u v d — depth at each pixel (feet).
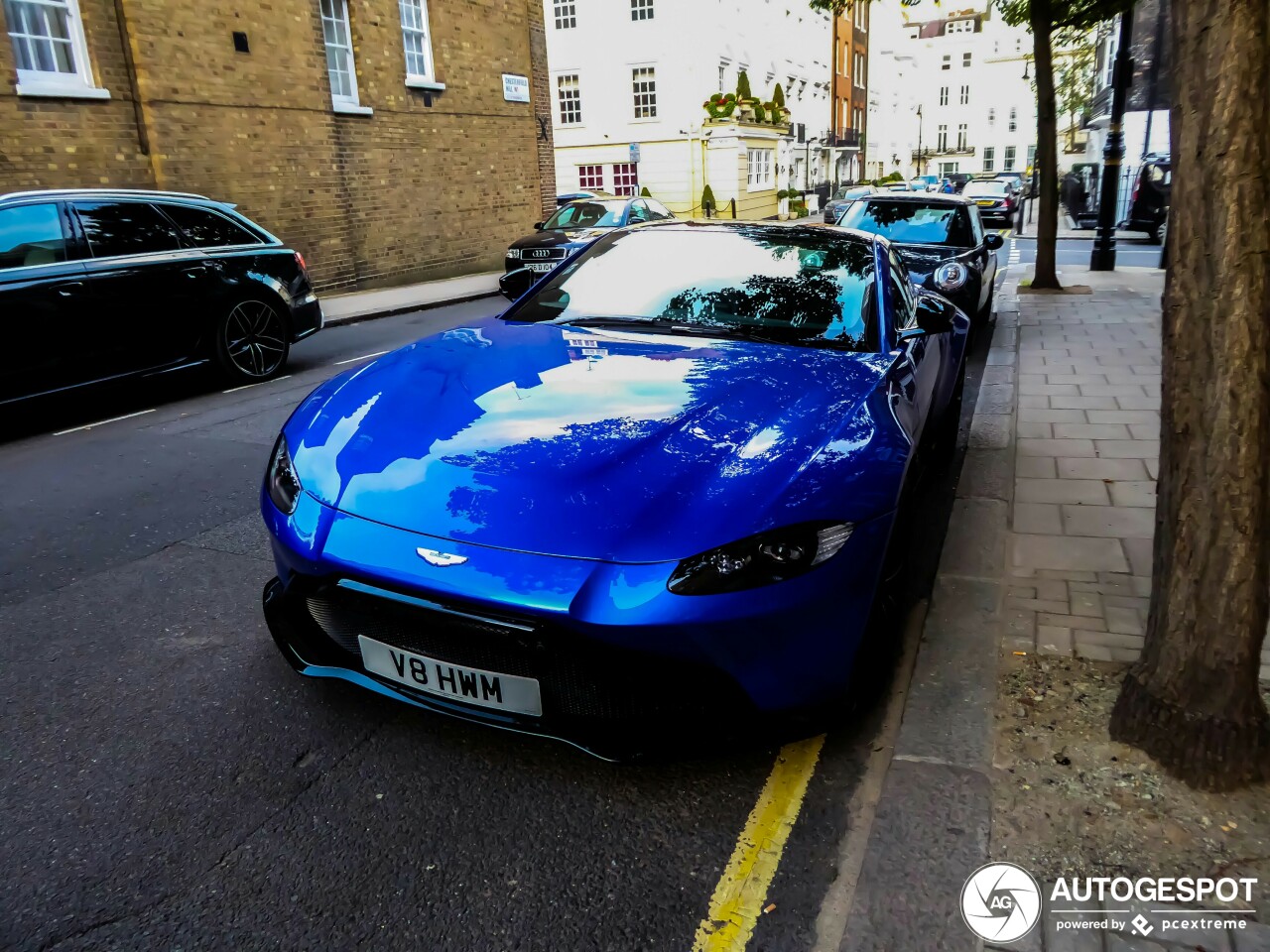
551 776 7.93
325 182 44.09
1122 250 60.59
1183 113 6.45
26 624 10.72
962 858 6.74
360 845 7.10
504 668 7.15
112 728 8.60
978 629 10.11
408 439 8.30
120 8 34.27
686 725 7.16
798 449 7.89
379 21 46.16
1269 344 6.56
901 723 8.47
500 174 56.54
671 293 11.71
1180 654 7.32
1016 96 224.53
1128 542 12.51
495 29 54.34
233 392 23.85
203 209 23.66
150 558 12.72
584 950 6.14
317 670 8.13
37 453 18.15
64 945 6.11
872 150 185.26
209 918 6.37
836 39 149.07
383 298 43.01
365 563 7.25
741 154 105.50
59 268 19.99
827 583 7.23
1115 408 19.88
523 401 8.82
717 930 6.32
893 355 10.63
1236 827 6.89
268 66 40.22
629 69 104.42
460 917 6.41
